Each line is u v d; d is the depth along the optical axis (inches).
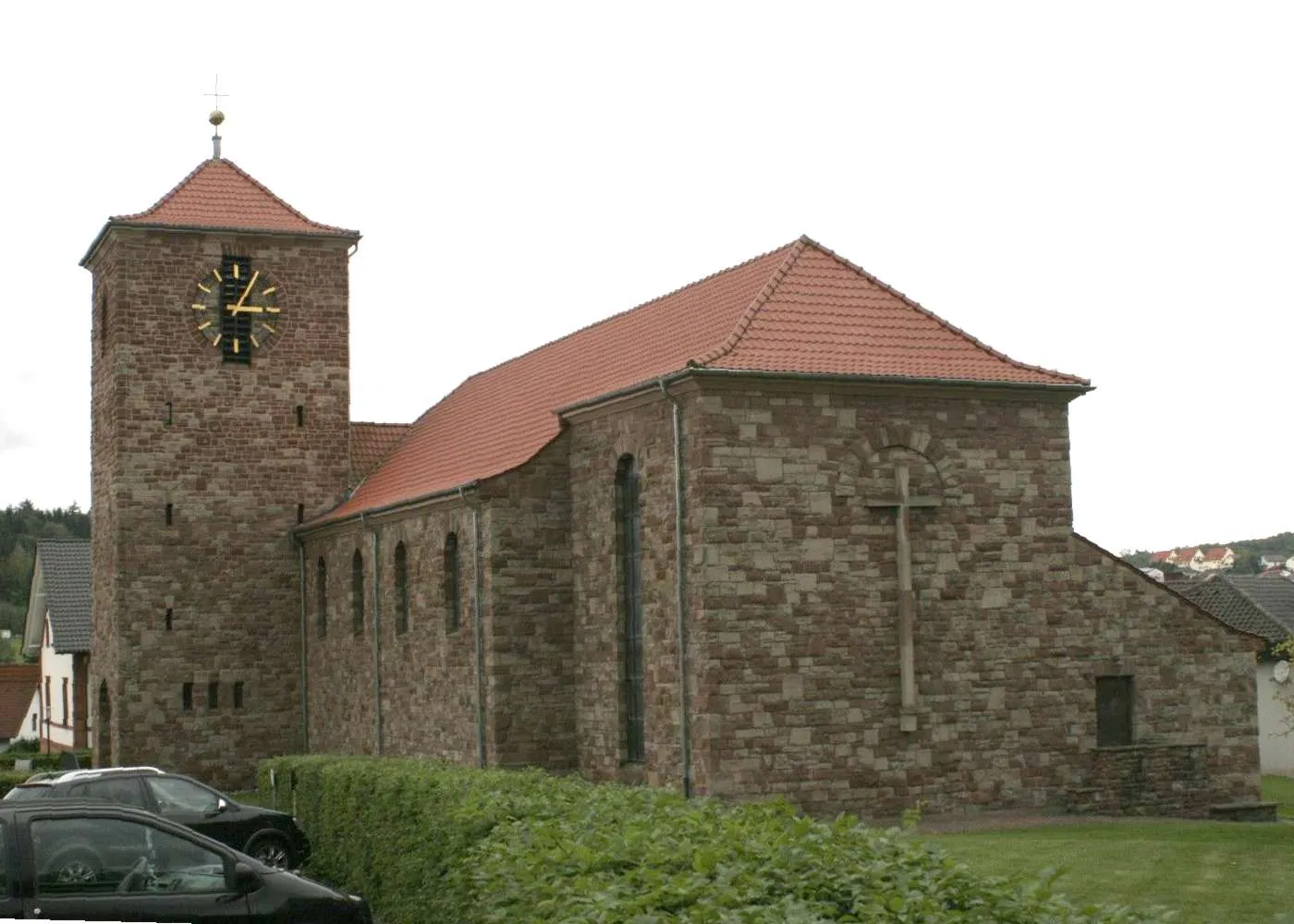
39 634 3560.5
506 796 794.8
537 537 1606.8
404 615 1881.2
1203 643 1558.8
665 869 581.9
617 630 1517.0
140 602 2187.5
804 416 1386.6
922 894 527.2
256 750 2222.0
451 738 1701.5
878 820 1387.8
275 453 2260.1
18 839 695.7
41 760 2758.4
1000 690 1451.8
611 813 718.5
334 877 1231.5
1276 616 2672.2
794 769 1362.0
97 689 2308.1
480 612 1616.6
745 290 1544.0
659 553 1419.8
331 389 2293.3
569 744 1605.6
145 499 2196.1
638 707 1501.0
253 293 2262.6
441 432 2160.4
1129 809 1496.1
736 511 1359.5
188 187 2289.6
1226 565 7445.9
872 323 1470.2
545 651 1603.1
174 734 2188.7
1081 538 1503.4
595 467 1560.0
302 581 2249.0
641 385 1417.3
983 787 1438.2
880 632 1401.3
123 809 719.1
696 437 1358.3
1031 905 518.6
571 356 1905.8
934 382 1416.1
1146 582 1533.0
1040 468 1477.6
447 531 1718.8
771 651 1360.7
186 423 2222.0
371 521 1955.0
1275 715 2534.5
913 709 1403.8
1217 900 931.3
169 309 2223.2
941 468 1434.5
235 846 1279.5
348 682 2053.4
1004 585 1457.9
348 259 2314.2
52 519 7150.6
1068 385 1469.0
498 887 623.8
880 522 1408.7
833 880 551.2
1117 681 1537.9
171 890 713.0
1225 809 1537.9
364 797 1127.6
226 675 2215.8
